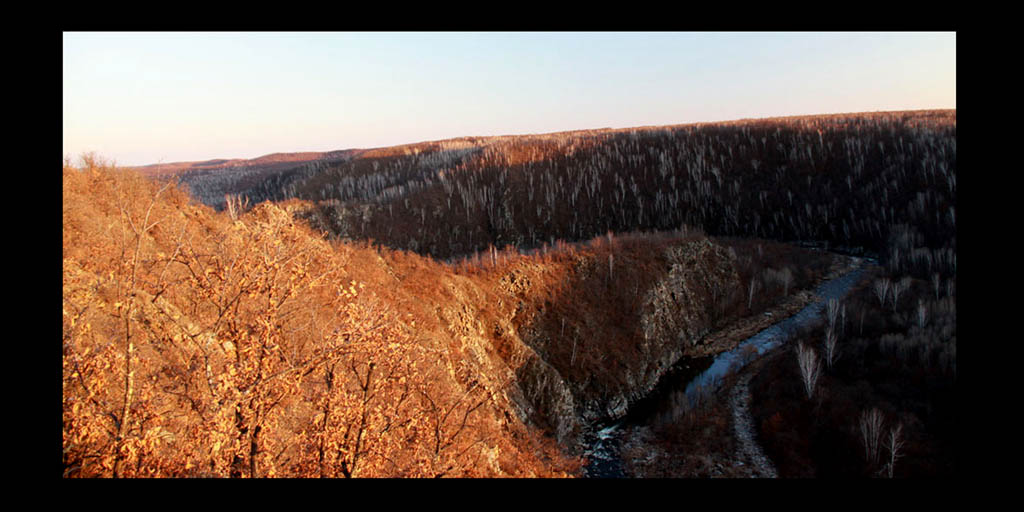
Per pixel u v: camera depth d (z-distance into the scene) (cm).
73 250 1449
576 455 3862
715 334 6712
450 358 3158
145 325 1209
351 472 1128
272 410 1082
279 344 1104
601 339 5244
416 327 3055
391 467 1274
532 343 4866
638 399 4969
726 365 5812
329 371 1136
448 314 3800
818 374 4672
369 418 1174
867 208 13025
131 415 970
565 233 16038
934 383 4356
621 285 5956
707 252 7844
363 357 1171
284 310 1209
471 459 1892
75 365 943
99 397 971
